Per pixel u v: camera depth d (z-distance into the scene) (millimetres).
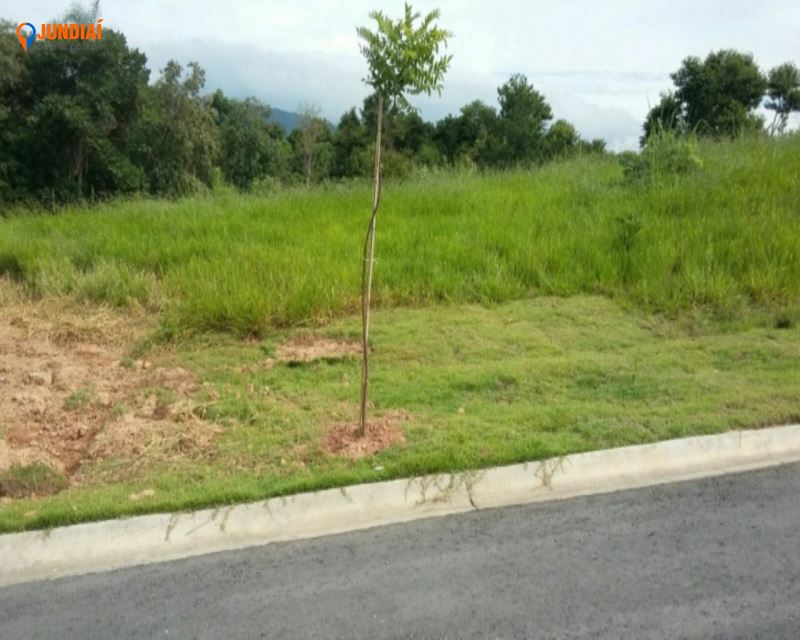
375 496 3863
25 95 29938
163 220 9703
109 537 3566
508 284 7164
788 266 7066
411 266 7523
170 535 3594
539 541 3521
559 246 7809
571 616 2979
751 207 8602
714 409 4645
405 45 3857
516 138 43625
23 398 5195
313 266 7383
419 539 3568
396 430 4492
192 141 33469
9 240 8859
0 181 27719
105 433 4621
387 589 3184
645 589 3143
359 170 39031
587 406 4750
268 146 47094
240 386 5340
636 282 7125
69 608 3123
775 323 6301
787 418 4516
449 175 12578
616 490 3967
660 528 3609
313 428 4590
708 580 3195
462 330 6301
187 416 4820
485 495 3918
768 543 3465
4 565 3418
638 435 4352
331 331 6312
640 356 5629
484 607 3047
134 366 5848
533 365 5445
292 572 3330
